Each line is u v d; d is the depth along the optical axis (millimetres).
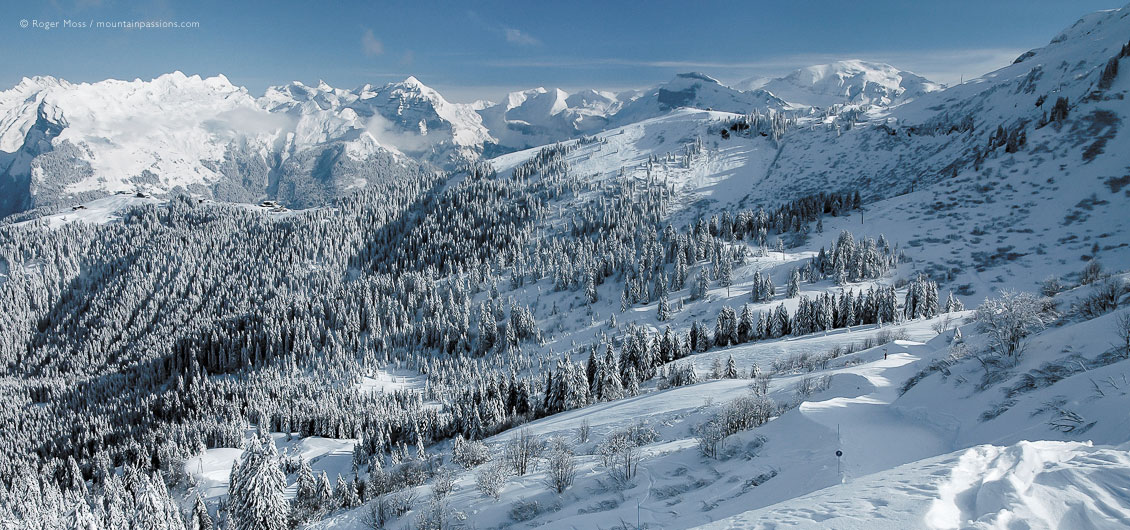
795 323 124750
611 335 167500
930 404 34719
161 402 193750
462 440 61875
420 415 111000
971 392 33688
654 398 69812
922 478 16906
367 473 85938
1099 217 155500
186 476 116688
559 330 189625
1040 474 15695
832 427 32531
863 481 18516
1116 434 18750
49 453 172750
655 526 26391
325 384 187750
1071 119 199125
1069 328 34812
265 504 50344
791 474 27656
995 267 147000
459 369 184750
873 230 186250
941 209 186375
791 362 89812
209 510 99000
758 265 177250
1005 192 182625
